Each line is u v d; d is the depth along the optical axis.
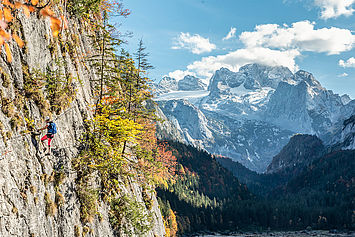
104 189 21.31
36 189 13.09
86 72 25.16
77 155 18.16
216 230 169.12
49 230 13.52
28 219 12.03
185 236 146.50
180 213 156.62
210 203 195.75
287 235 164.50
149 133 36.97
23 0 14.40
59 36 19.00
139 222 25.06
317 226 189.62
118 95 29.52
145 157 31.30
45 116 15.23
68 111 18.11
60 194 15.16
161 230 41.69
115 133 23.62
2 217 10.63
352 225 183.88
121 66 31.09
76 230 15.70
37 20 15.89
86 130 20.06
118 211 22.08
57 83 16.73
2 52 12.86
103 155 20.58
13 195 11.48
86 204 17.52
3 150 11.42
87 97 22.91
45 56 16.38
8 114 12.41
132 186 28.86
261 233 170.75
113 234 20.75
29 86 14.35
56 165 15.56
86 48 26.31
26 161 12.89
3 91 12.50
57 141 16.27
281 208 199.25
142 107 33.12
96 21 30.88
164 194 152.12
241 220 186.12
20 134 12.84
